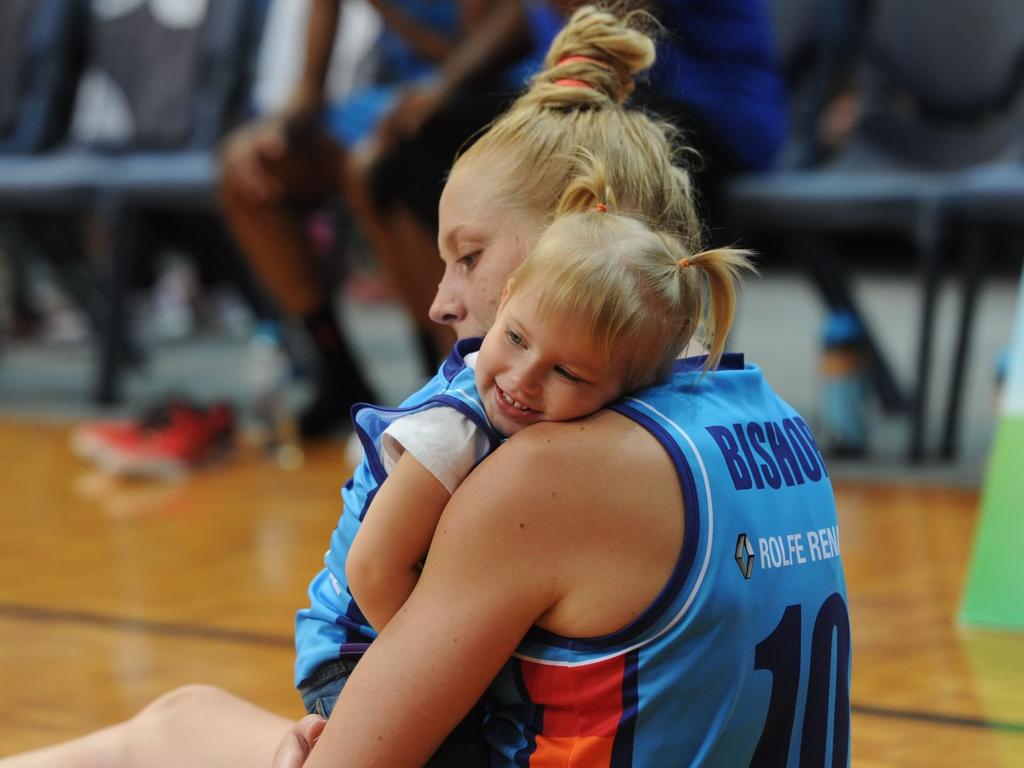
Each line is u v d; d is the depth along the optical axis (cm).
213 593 781
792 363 1658
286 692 621
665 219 365
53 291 2281
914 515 952
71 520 974
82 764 405
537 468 318
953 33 1228
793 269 3078
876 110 1257
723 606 318
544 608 322
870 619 725
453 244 371
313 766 324
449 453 329
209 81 1484
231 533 926
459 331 375
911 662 657
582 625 320
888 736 565
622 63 387
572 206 348
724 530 320
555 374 319
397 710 321
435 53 1100
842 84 1378
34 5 1558
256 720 404
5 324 1992
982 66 1219
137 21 1522
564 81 382
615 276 311
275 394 1220
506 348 322
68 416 1402
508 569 319
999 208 1021
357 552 339
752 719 329
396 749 322
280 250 1170
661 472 319
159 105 1499
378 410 350
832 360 1143
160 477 1122
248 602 762
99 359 1473
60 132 1556
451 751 339
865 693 615
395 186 1013
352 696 325
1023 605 709
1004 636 698
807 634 339
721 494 322
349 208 1171
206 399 1457
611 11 436
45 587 799
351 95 1398
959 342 1111
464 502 323
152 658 672
